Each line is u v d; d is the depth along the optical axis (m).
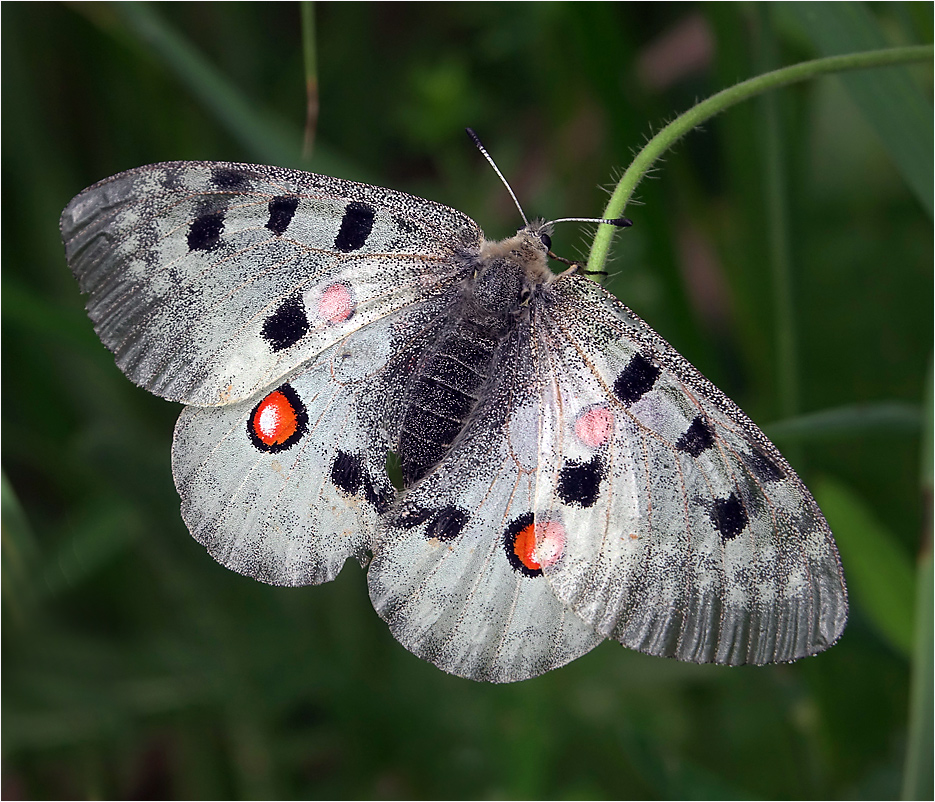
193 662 0.55
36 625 0.55
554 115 0.57
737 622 0.50
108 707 0.55
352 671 0.55
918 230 0.56
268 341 0.51
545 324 0.51
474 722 0.55
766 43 0.53
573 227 0.57
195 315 0.51
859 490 0.56
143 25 0.54
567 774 0.55
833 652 0.55
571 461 0.50
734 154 0.55
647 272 0.56
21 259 0.57
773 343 0.55
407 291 0.51
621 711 0.55
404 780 0.55
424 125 0.57
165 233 0.50
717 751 0.55
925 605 0.49
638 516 0.50
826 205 0.57
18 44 0.56
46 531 0.57
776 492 0.49
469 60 0.58
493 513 0.51
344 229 0.51
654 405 0.50
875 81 0.51
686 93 0.57
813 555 0.49
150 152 0.57
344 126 0.58
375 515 0.51
